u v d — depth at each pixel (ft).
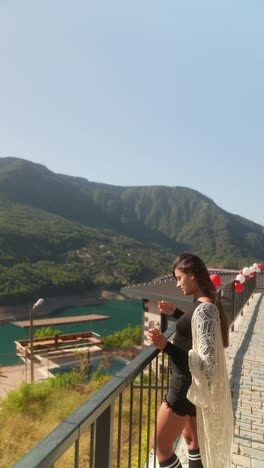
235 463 10.47
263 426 12.82
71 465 18.22
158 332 6.28
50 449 3.09
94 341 107.14
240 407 14.37
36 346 99.30
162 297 55.31
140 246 557.33
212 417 5.87
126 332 118.42
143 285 67.56
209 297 6.46
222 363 5.89
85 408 4.03
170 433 6.66
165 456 6.76
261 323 29.73
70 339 108.27
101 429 4.64
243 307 32.99
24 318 230.27
